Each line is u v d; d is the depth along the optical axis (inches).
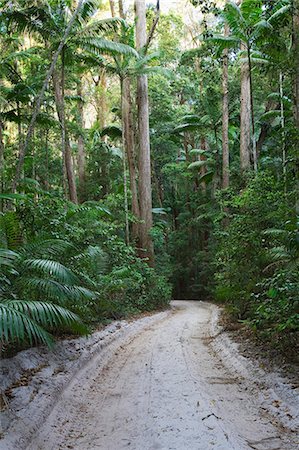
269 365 223.3
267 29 427.8
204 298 1072.2
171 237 1157.1
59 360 243.3
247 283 342.0
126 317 493.4
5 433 142.1
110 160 1020.5
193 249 1135.6
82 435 159.2
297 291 222.4
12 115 621.6
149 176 776.9
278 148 665.0
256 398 188.7
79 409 187.6
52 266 203.2
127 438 149.4
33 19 491.5
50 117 625.9
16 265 215.6
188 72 1008.9
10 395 175.8
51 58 558.3
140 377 231.9
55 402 183.8
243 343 285.4
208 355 285.4
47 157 870.4
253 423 159.5
